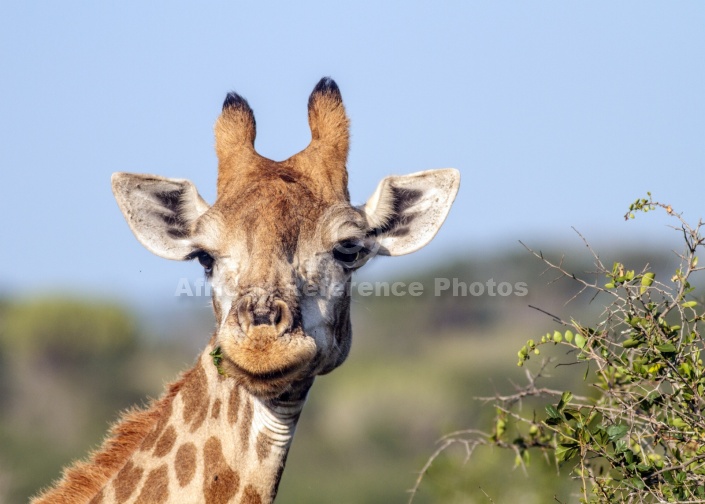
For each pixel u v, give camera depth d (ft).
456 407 206.08
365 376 220.84
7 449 179.11
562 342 52.26
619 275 50.29
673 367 49.44
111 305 241.96
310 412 211.61
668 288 51.88
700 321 53.42
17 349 226.17
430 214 57.21
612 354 51.60
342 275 53.47
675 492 49.44
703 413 50.90
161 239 55.62
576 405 53.52
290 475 187.42
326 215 52.90
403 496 172.35
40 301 237.04
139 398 229.25
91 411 218.38
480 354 232.73
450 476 77.20
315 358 51.80
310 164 55.16
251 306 48.11
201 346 57.36
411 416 204.54
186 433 52.49
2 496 128.06
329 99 56.85
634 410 52.19
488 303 245.65
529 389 60.64
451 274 246.88
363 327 242.78
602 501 50.90
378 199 57.11
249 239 51.19
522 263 244.42
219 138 56.70
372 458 195.52
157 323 254.27
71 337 233.14
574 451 51.42
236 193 53.21
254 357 46.96
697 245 49.83
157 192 55.47
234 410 51.75
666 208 50.37
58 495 53.06
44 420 208.85
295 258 51.60
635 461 50.14
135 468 52.26
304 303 51.72
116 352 235.81
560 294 224.33
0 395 214.48
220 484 51.49
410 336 237.66
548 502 71.77
